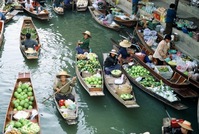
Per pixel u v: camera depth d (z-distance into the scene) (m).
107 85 12.79
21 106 10.83
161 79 13.20
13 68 14.65
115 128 11.25
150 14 20.55
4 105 11.94
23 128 9.45
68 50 16.84
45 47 17.02
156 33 17.64
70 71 14.62
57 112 11.55
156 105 12.45
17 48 16.66
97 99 12.62
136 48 15.91
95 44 17.81
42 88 13.23
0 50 16.31
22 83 11.96
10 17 19.98
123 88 12.03
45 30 19.53
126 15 20.89
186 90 12.85
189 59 15.32
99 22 20.30
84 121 11.48
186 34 17.59
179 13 20.91
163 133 9.96
